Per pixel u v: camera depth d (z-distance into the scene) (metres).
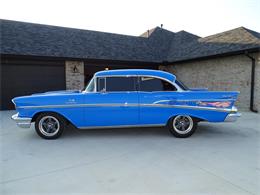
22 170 3.12
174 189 2.54
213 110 4.74
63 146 4.26
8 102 9.52
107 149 4.07
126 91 4.73
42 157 3.65
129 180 2.79
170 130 4.85
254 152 3.88
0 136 5.05
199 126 6.07
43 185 2.67
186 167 3.20
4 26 10.29
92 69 11.73
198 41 12.84
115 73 4.78
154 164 3.32
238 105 9.46
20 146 4.27
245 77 9.09
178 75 13.00
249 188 2.57
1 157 3.66
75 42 11.48
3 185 2.67
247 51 8.51
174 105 4.72
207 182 2.72
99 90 4.73
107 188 2.58
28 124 4.68
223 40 10.78
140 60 12.28
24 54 9.20
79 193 2.47
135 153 3.83
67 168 3.19
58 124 4.75
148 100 4.72
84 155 3.74
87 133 5.28
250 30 10.79
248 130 5.59
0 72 9.25
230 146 4.23
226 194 2.43
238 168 3.16
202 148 4.11
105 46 12.26
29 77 9.90
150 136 4.99
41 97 4.65
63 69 10.74
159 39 15.44
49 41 10.70
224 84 10.06
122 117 4.75
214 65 10.56
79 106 4.67
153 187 2.60
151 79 4.82
